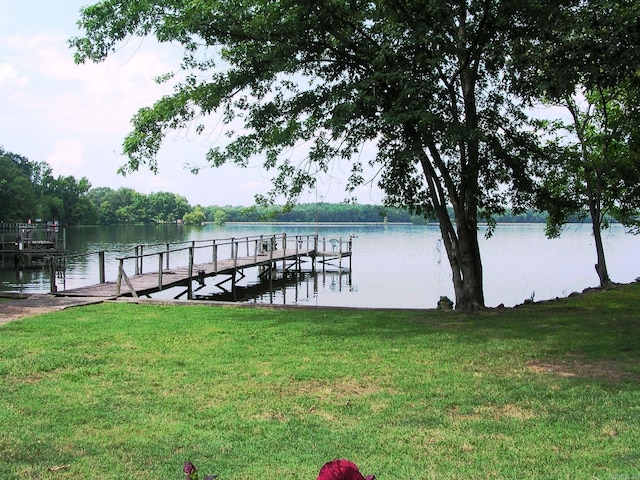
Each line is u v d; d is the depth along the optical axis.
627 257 43.44
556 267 35.78
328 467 1.80
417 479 4.22
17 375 7.12
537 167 13.63
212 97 12.34
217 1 10.98
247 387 6.68
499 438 5.08
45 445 4.93
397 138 12.55
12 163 82.94
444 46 11.25
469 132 11.15
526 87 9.70
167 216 137.00
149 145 12.49
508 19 11.54
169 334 9.71
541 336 9.55
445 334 9.77
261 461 4.61
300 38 11.71
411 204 13.96
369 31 11.97
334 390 6.59
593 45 8.10
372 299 24.30
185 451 4.83
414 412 5.81
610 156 17.30
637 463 4.45
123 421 5.55
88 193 138.88
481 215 14.00
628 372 7.27
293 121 12.98
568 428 5.29
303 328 10.34
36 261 39.12
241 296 25.89
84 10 11.63
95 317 11.44
